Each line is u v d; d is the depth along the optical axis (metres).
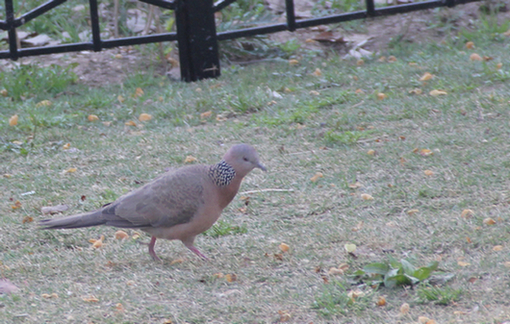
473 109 12.24
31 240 8.94
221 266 7.93
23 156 12.11
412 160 10.52
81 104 14.60
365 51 16.72
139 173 10.99
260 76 15.45
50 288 7.55
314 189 9.95
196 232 7.93
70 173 11.16
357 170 10.47
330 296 6.90
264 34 16.56
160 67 16.92
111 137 12.76
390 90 13.74
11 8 14.56
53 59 17.36
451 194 9.29
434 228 8.31
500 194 9.06
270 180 10.37
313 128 12.36
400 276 7.04
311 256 7.97
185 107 13.94
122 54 17.59
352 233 8.47
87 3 19.88
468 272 7.13
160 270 7.89
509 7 18.38
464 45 16.31
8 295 7.42
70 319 6.82
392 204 9.23
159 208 7.67
